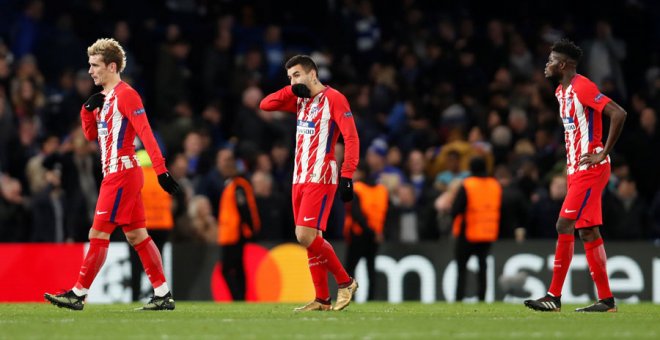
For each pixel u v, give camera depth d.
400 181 62.25
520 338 26.75
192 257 54.50
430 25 84.69
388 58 78.88
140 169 35.50
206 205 56.78
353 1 80.12
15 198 56.19
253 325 30.08
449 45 78.06
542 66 80.62
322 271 36.06
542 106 72.50
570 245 36.66
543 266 55.03
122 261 52.88
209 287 54.44
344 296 36.34
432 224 58.56
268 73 72.56
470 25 79.56
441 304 48.66
